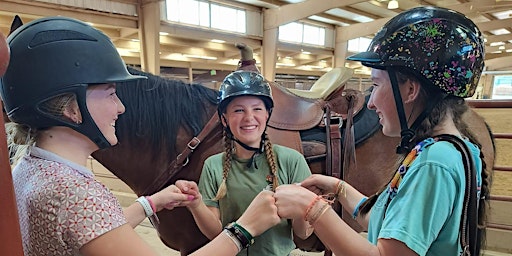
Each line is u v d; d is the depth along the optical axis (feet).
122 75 2.09
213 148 4.00
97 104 2.00
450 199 1.84
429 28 1.96
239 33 31.50
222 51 36.73
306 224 3.01
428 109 2.01
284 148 3.51
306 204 2.17
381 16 40.29
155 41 24.36
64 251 1.76
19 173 1.96
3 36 1.03
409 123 2.07
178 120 4.14
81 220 1.73
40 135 1.97
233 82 3.16
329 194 3.15
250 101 3.17
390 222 1.92
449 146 1.94
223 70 41.86
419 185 1.87
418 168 1.92
